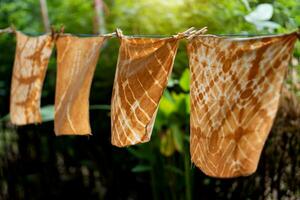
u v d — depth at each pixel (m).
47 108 2.55
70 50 1.50
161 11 2.56
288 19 2.13
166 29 2.53
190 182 2.38
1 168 3.19
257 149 1.05
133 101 1.26
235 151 1.08
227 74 1.09
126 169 2.92
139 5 2.65
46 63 1.58
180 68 2.52
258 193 2.36
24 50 1.66
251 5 2.25
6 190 3.19
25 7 3.27
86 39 1.45
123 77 1.29
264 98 1.04
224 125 1.10
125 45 1.31
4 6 3.32
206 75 1.14
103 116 2.90
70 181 3.12
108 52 2.79
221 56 1.10
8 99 3.31
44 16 2.82
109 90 2.84
